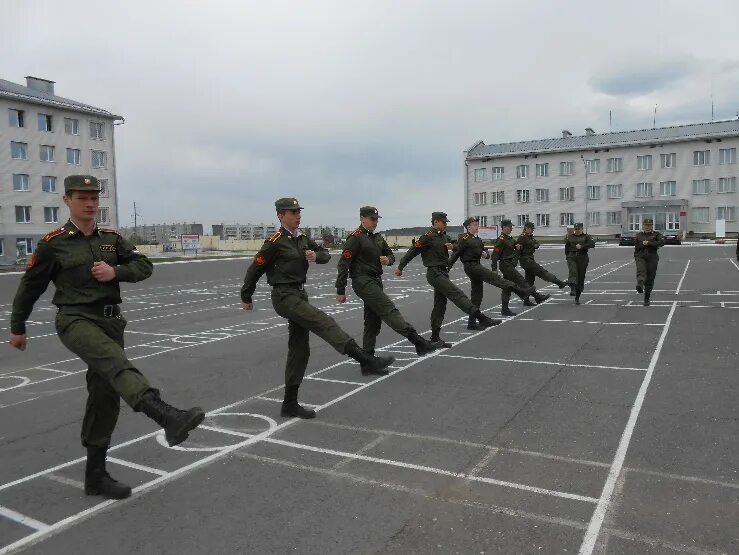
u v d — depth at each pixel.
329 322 5.62
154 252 69.69
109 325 3.91
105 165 54.88
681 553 3.08
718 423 5.10
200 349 9.38
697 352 8.00
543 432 5.00
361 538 3.33
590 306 13.20
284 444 4.88
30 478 4.33
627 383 6.50
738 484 3.88
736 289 16.06
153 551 3.25
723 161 55.62
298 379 5.60
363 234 7.47
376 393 6.39
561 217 63.47
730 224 55.59
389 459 4.48
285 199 5.70
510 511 3.59
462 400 6.02
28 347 10.02
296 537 3.36
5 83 50.03
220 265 36.84
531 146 66.12
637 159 59.44
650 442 4.69
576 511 3.57
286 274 5.57
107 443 3.99
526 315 12.05
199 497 3.92
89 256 3.87
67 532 3.49
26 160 48.81
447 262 8.97
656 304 13.27
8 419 5.85
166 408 3.47
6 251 47.59
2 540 3.41
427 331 10.59
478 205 67.94
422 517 3.55
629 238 50.28
